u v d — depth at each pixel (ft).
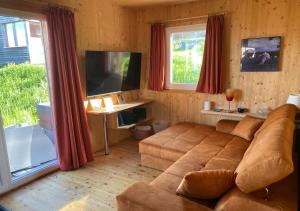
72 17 9.86
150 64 14.25
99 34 12.00
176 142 9.88
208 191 5.10
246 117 10.59
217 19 11.59
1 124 8.42
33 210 7.64
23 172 9.59
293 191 5.03
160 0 12.09
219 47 11.81
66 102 9.78
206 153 8.53
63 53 9.57
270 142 5.04
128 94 14.42
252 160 4.74
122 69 12.99
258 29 10.96
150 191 5.42
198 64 13.21
